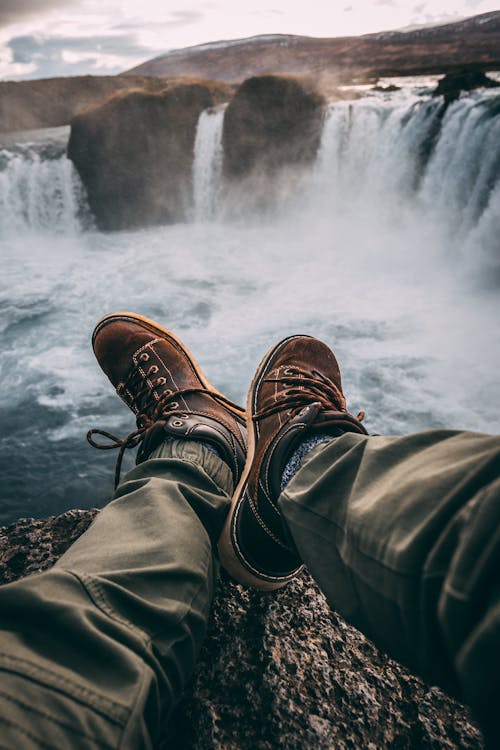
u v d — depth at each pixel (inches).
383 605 25.6
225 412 62.8
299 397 52.7
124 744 22.6
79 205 528.4
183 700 34.5
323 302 303.4
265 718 33.3
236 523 42.2
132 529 34.2
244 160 487.5
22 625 24.9
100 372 249.0
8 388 238.4
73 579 27.4
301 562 42.5
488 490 22.3
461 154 350.0
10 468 196.4
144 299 316.8
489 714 19.1
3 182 521.0
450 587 21.2
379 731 33.1
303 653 37.6
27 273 383.9
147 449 53.7
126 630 26.6
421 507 25.2
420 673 23.8
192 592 31.3
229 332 269.1
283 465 42.4
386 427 196.5
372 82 626.5
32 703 22.0
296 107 461.1
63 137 627.2
